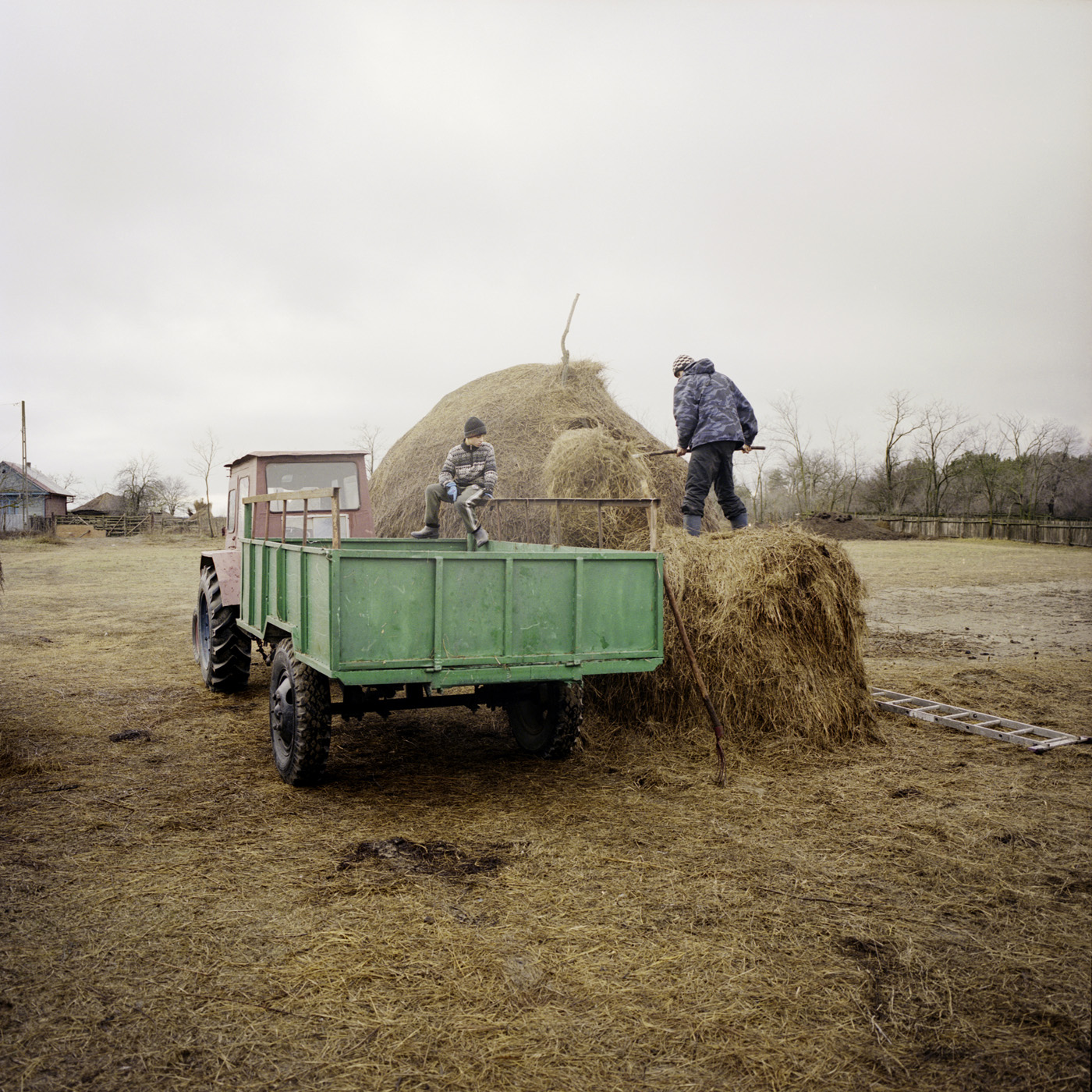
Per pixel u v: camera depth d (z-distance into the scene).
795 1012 2.51
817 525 43.25
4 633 10.51
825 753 5.37
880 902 3.25
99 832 3.94
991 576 19.23
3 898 3.21
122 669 8.24
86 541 39.53
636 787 4.73
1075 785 4.73
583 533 7.04
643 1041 2.36
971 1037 2.39
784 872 3.54
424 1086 2.15
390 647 4.08
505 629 4.33
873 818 4.21
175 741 5.63
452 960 2.78
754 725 5.52
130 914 3.09
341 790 4.63
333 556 3.92
